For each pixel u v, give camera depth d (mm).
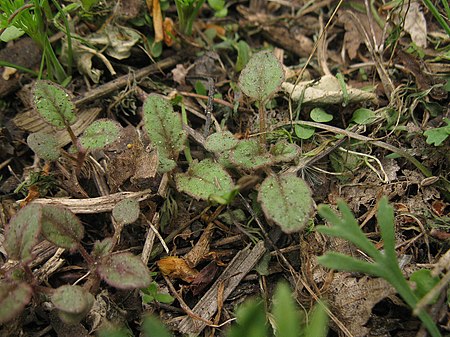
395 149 142
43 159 148
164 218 139
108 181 145
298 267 132
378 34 172
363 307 117
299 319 123
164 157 132
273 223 136
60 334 121
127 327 123
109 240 120
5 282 108
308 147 152
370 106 158
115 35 169
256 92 135
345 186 143
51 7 169
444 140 142
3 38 147
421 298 111
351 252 128
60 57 170
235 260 133
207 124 153
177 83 170
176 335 124
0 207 144
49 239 112
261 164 126
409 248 131
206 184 125
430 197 138
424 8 171
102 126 130
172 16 178
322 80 159
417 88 157
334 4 182
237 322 122
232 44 177
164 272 132
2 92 165
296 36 181
